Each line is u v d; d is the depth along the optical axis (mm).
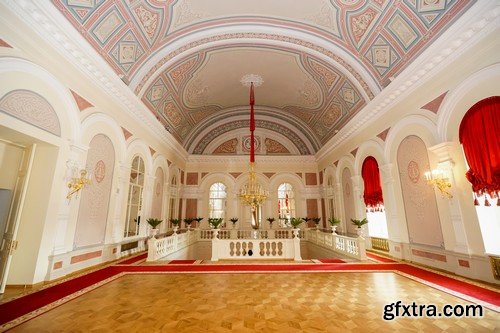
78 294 3984
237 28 7645
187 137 13812
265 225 13734
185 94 10711
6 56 3844
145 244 8688
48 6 4207
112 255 6715
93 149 5965
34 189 4660
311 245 11789
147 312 3318
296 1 6828
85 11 5086
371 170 8297
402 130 6707
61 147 4957
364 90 8000
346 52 7617
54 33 4566
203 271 5734
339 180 11055
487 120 4383
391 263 6383
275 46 8734
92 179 5918
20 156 4660
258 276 5312
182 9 6812
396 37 6262
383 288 4363
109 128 6590
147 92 8367
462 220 4941
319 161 14031
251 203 9289
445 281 4652
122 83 6590
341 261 6852
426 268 5746
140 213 8469
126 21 6051
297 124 14633
